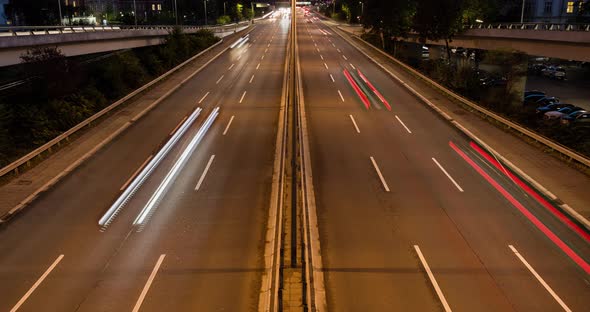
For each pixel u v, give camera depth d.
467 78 41.94
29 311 12.27
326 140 27.22
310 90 41.22
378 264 14.52
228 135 28.38
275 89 41.97
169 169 22.81
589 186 20.12
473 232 16.45
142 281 13.64
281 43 80.50
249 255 15.07
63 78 31.83
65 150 25.31
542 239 15.97
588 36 35.03
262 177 21.73
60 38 36.59
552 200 18.95
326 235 16.38
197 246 15.62
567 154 22.98
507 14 83.81
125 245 15.67
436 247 15.48
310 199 19.30
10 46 30.53
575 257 14.84
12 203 18.88
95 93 34.91
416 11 59.94
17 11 87.56
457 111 33.31
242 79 46.88
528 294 12.92
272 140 27.38
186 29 75.50
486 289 13.17
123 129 29.33
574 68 76.56
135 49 55.09
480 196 19.45
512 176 21.64
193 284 13.51
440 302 12.62
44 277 13.82
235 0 162.25
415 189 20.22
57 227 16.95
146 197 19.55
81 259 14.80
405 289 13.22
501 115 31.34
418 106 35.28
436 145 26.23
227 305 12.58
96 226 17.03
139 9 146.50
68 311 12.27
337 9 169.12
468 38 57.59
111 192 20.08
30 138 27.00
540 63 78.94
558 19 83.50
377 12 67.62
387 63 55.72
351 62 57.78
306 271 13.34
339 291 13.17
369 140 27.19
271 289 12.64
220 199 19.36
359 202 19.00
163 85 42.94
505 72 41.84
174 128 29.84
